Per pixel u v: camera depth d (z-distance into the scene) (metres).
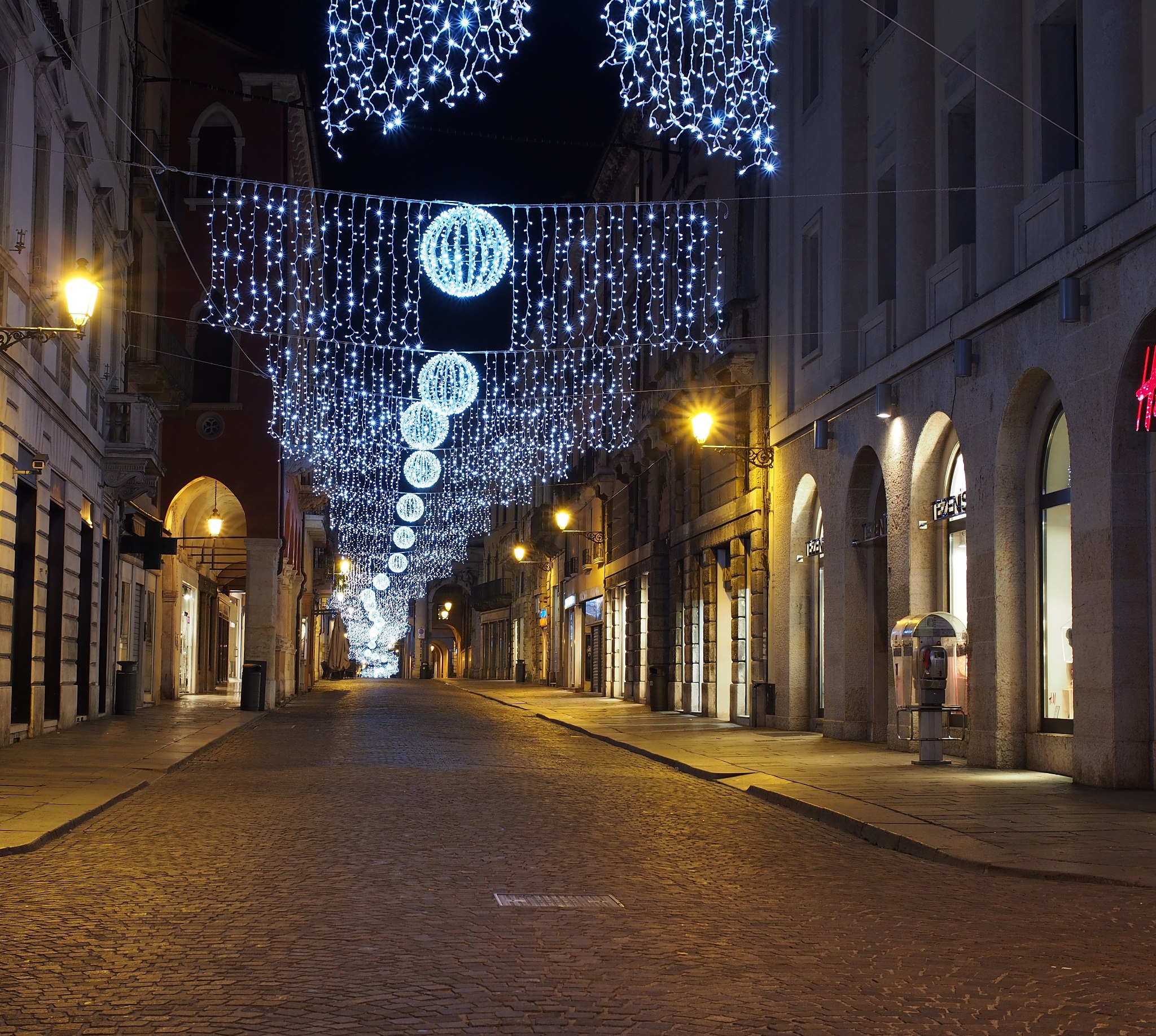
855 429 23.56
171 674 38.94
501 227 16.16
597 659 50.16
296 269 39.00
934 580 20.95
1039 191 17.19
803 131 26.91
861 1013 6.12
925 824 12.45
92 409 26.28
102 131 26.38
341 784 16.27
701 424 25.84
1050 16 17.59
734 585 30.81
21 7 18.62
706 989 6.51
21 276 19.47
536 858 10.74
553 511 57.59
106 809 13.34
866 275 24.25
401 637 110.19
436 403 23.11
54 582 23.36
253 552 38.00
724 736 25.56
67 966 6.81
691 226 33.34
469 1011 6.03
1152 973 6.95
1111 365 15.32
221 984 6.47
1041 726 18.03
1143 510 15.33
